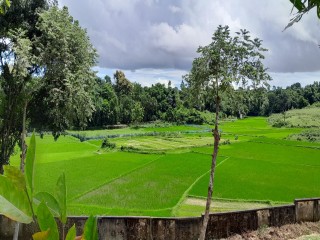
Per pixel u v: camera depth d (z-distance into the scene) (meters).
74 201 28.09
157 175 39.09
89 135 78.56
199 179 36.81
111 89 99.94
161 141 72.19
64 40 18.56
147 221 11.73
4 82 19.83
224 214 12.45
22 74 17.58
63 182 1.03
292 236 12.82
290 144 67.69
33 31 20.59
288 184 35.03
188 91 11.43
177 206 26.45
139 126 99.00
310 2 1.58
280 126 105.50
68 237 0.96
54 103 19.58
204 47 10.73
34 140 1.00
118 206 26.66
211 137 79.88
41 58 18.45
